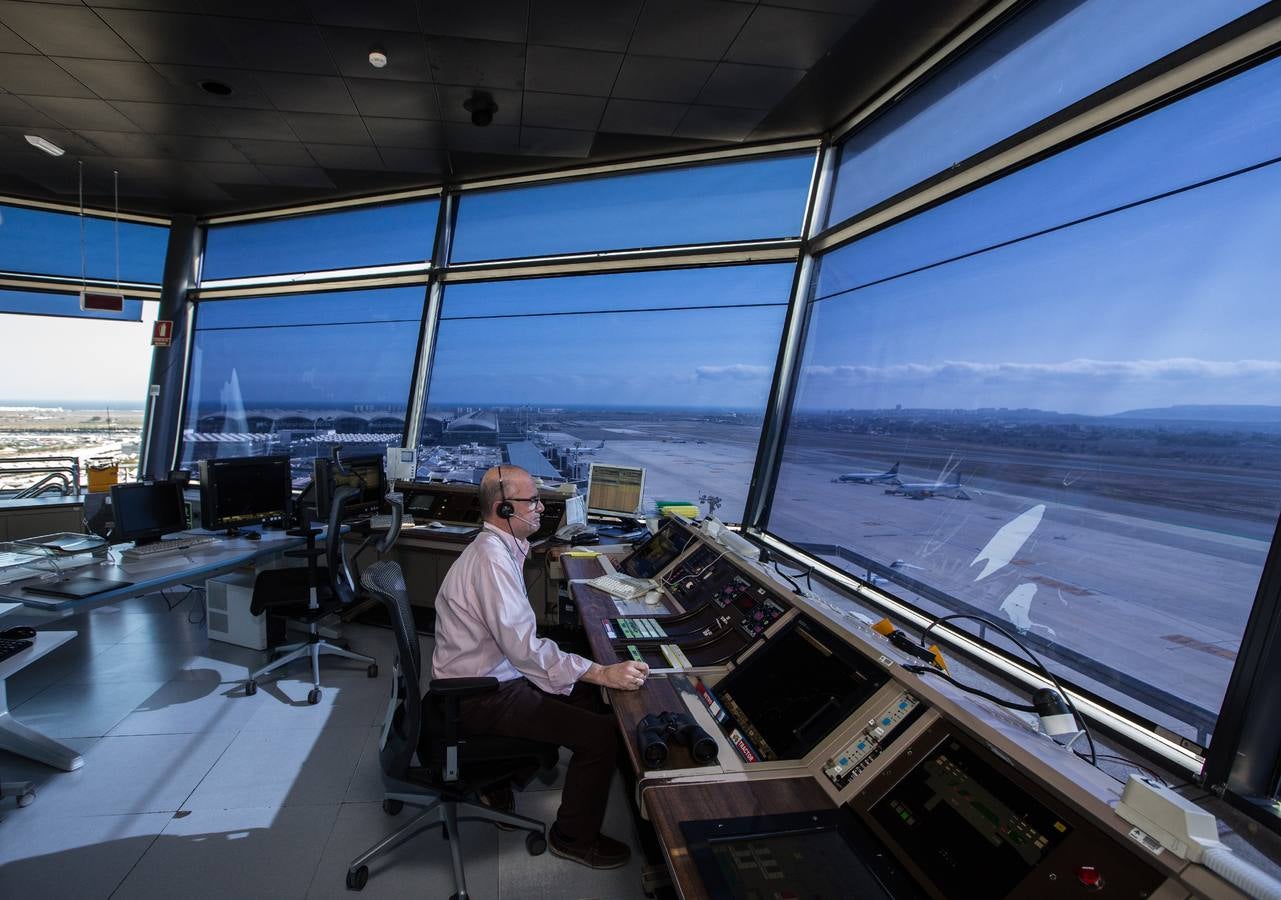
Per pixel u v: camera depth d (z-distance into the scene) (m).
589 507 3.78
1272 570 1.26
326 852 1.95
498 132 3.66
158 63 3.02
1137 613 1.73
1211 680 1.54
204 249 5.41
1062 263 2.04
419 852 1.97
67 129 3.75
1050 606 1.97
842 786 1.18
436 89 3.21
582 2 2.49
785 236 3.60
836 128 3.39
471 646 1.86
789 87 3.03
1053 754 0.96
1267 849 1.19
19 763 2.35
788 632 1.66
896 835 1.03
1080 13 2.05
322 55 2.93
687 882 0.97
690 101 3.21
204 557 3.07
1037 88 2.20
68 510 4.27
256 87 3.23
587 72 3.00
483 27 2.68
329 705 2.90
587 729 1.83
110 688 3.02
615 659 1.87
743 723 1.46
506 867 1.92
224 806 2.15
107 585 2.54
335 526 3.07
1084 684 1.79
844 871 0.99
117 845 1.95
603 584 2.55
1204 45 1.57
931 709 1.16
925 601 2.48
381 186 4.59
